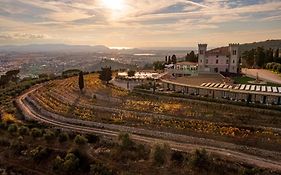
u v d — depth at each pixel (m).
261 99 79.25
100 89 107.25
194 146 54.22
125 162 50.84
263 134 56.31
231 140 54.44
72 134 63.00
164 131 60.84
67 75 156.62
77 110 81.06
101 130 65.88
